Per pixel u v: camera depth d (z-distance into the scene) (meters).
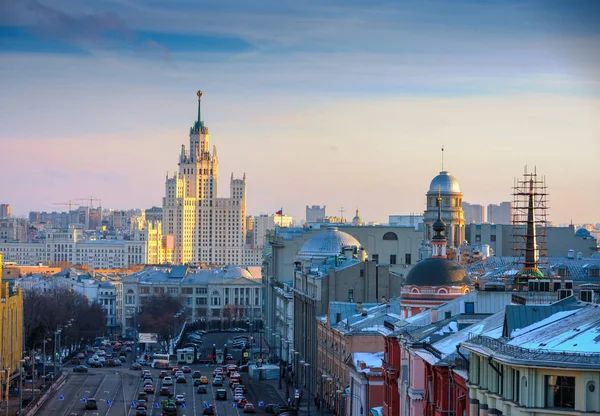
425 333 170.75
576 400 110.69
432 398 155.00
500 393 120.00
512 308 134.75
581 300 151.12
